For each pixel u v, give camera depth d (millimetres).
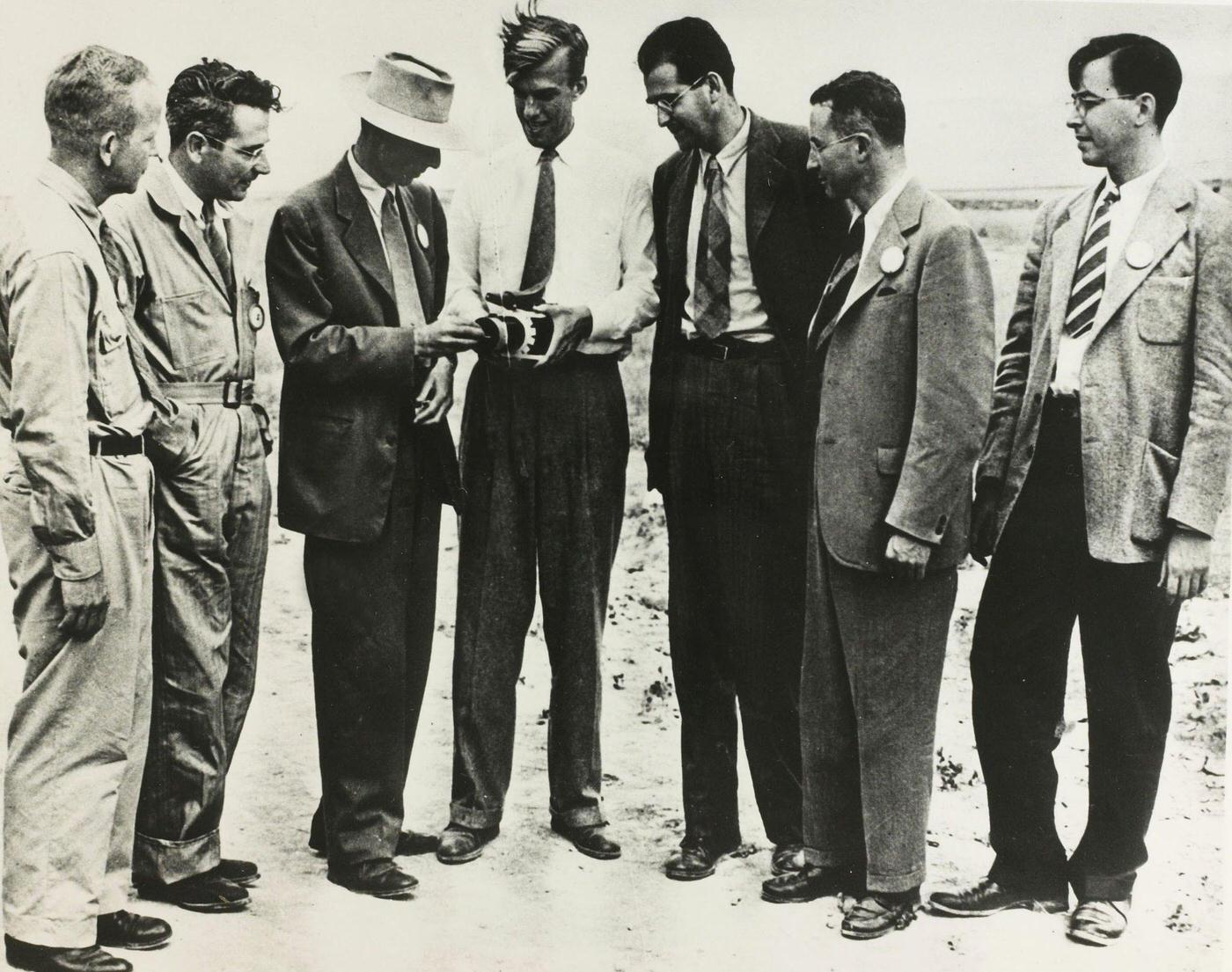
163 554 3988
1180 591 4074
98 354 3729
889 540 3906
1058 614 4121
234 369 4035
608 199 4238
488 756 4277
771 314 4148
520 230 4238
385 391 4156
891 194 3889
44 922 3867
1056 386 4086
